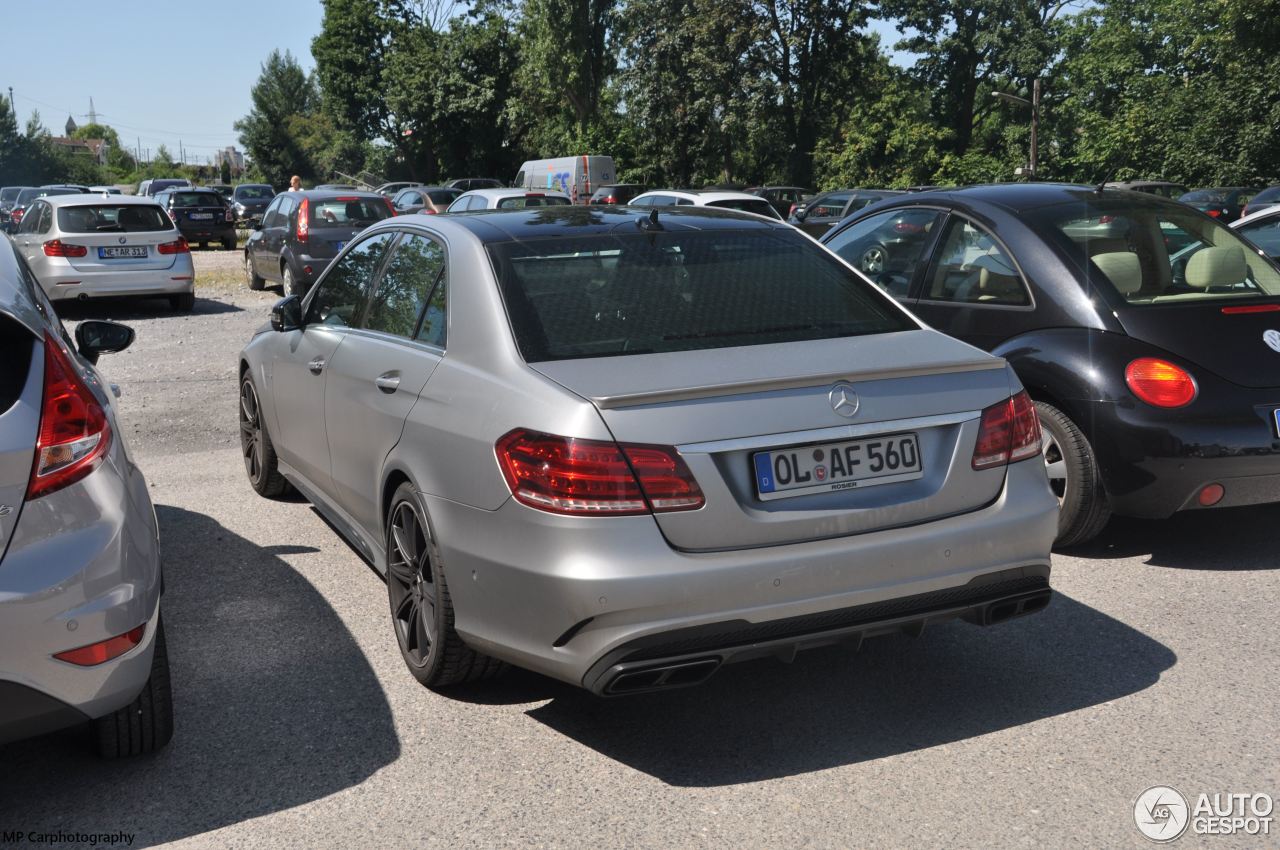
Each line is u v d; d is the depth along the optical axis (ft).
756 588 9.72
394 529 12.45
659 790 9.98
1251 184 130.82
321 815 9.64
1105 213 17.40
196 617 14.43
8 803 9.94
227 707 11.82
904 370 10.52
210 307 54.54
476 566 10.50
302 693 12.13
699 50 161.89
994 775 10.09
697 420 9.78
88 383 10.77
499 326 11.24
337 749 10.85
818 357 10.77
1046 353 15.88
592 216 13.64
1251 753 10.36
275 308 16.46
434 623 11.62
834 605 10.01
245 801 9.91
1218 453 14.66
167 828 9.48
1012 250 17.07
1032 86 188.96
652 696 12.05
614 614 9.48
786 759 10.52
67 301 52.75
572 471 9.61
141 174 424.87
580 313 11.38
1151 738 10.71
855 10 166.61
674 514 9.61
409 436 11.89
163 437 25.64
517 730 11.23
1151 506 15.21
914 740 10.83
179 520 18.94
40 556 9.00
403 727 11.31
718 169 184.55
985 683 12.10
